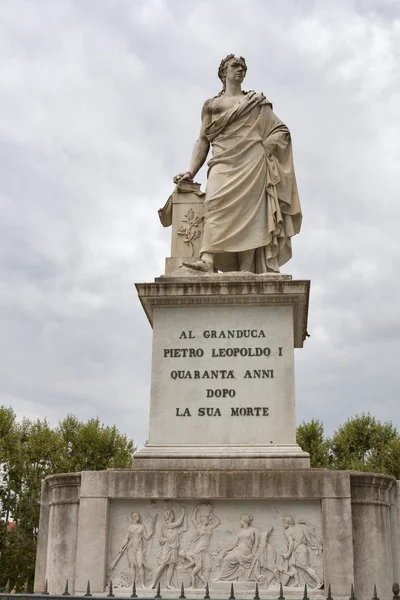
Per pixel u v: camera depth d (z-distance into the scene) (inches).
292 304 290.4
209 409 279.0
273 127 334.6
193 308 294.0
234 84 346.6
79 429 952.9
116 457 921.5
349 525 242.5
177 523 249.9
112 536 252.2
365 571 244.1
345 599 233.9
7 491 860.0
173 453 269.4
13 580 800.9
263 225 314.8
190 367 285.6
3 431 907.4
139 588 243.9
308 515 248.1
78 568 246.5
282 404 277.4
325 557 240.4
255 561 243.1
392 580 249.1
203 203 329.4
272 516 249.0
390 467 896.9
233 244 310.2
